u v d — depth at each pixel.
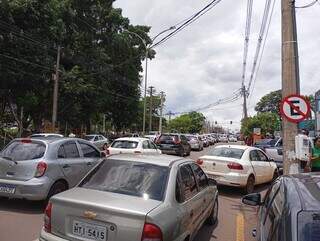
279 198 4.16
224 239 7.82
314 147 12.73
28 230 7.62
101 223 4.79
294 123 10.98
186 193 6.03
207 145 54.72
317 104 45.59
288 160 10.96
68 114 40.97
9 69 30.16
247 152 14.17
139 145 18.61
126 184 5.55
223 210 10.86
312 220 3.22
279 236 3.30
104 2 43.94
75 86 37.81
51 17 32.75
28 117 41.31
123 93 51.50
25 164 9.23
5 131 40.69
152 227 4.62
